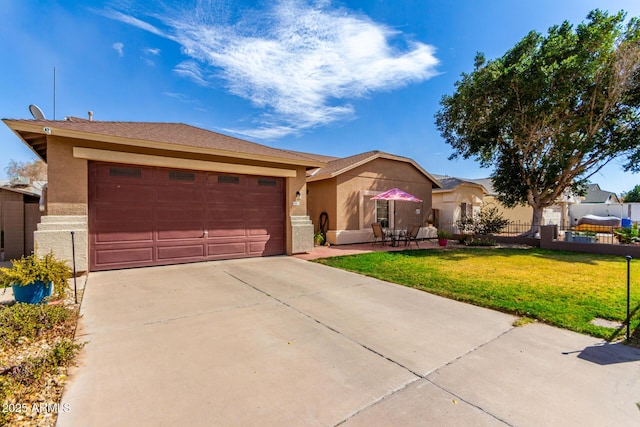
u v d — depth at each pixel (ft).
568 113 40.37
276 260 29.99
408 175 50.88
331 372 9.89
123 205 24.30
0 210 33.45
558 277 23.31
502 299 17.66
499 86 40.60
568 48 37.68
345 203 42.80
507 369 10.23
